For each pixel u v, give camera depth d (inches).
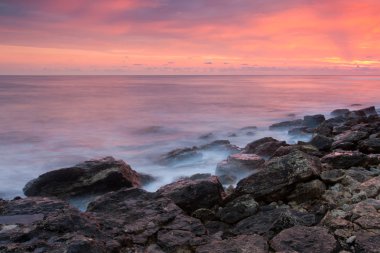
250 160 621.0
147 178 672.4
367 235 295.7
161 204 382.0
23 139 1231.5
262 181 418.0
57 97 3176.7
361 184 415.8
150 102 2674.7
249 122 1616.6
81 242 267.1
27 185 577.3
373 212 335.6
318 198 400.8
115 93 3841.0
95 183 554.6
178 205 407.2
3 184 724.0
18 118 1771.7
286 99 2947.8
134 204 384.5
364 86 5915.4
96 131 1408.7
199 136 1242.0
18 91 4131.4
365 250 275.6
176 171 759.1
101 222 329.1
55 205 375.2
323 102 2657.5
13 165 881.5
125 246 303.3
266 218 354.9
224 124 1561.3
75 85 6279.5
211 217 386.0
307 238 297.1
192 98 3090.6
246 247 293.6
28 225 307.0
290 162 425.1
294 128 1192.8
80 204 548.1
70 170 558.6
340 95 3459.6
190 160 818.2
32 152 1030.4
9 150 1056.8
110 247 285.6
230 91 4279.0
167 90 4552.2
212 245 301.3
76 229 302.8
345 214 338.3
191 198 412.2
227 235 340.8
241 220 366.0
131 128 1475.1
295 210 369.4
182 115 1895.9
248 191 413.1
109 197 396.8
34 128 1477.6
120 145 1123.9
